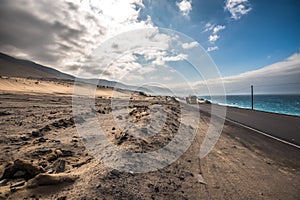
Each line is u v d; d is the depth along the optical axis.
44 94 30.75
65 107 15.91
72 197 2.41
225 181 3.87
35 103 17.53
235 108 27.70
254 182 3.95
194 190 3.33
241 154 5.95
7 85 32.72
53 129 7.25
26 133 6.35
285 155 6.11
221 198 3.18
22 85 37.25
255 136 9.05
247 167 4.82
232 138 8.34
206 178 3.91
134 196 2.70
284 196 3.44
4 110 11.55
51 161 4.02
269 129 11.06
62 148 4.90
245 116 17.69
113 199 2.50
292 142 7.92
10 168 3.10
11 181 2.90
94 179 2.89
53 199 2.36
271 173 4.52
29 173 3.08
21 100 18.92
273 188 3.73
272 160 5.54
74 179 2.90
